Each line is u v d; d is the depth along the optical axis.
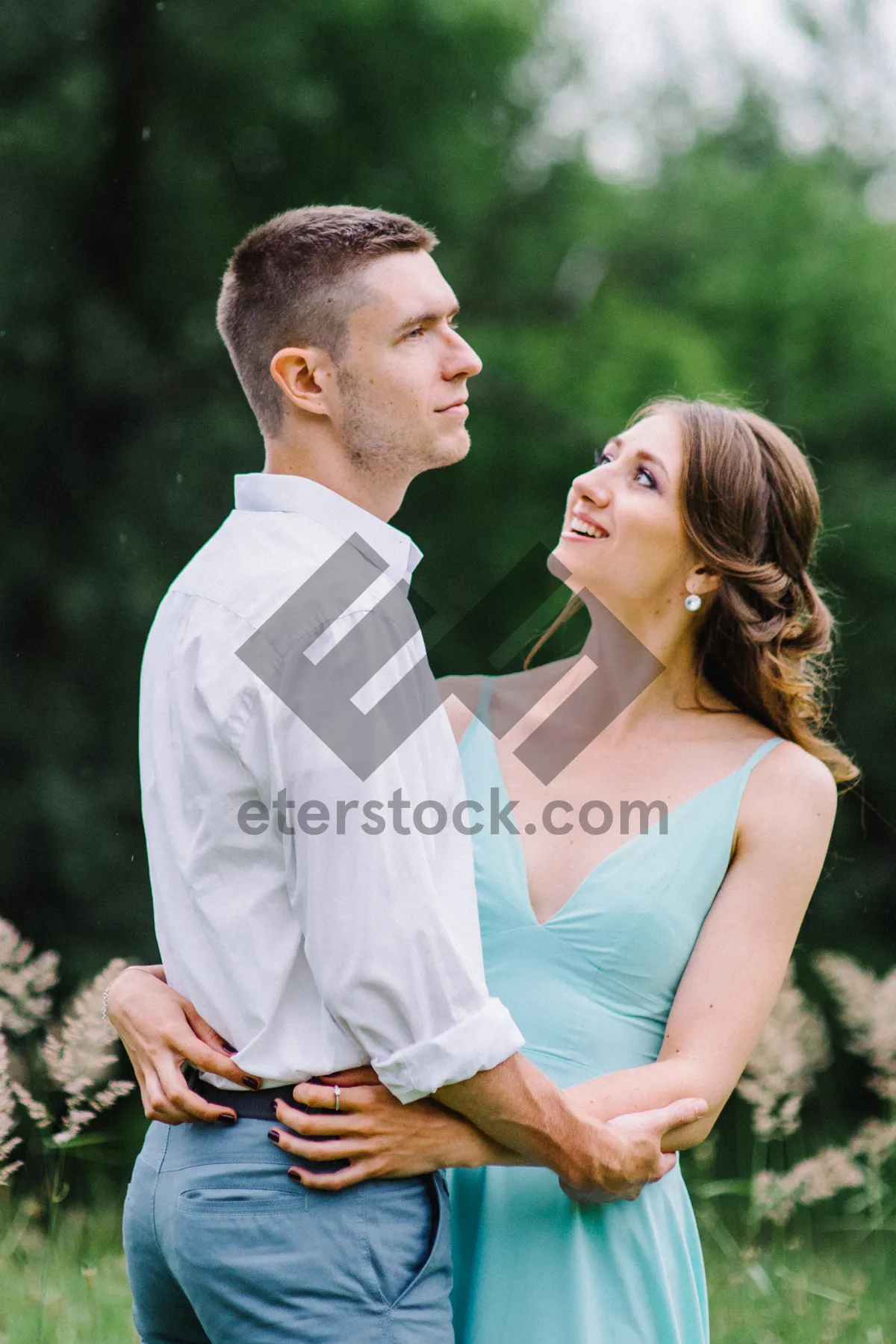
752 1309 5.85
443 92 13.81
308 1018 2.93
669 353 14.32
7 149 12.48
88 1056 4.53
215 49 12.74
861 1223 7.02
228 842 2.94
